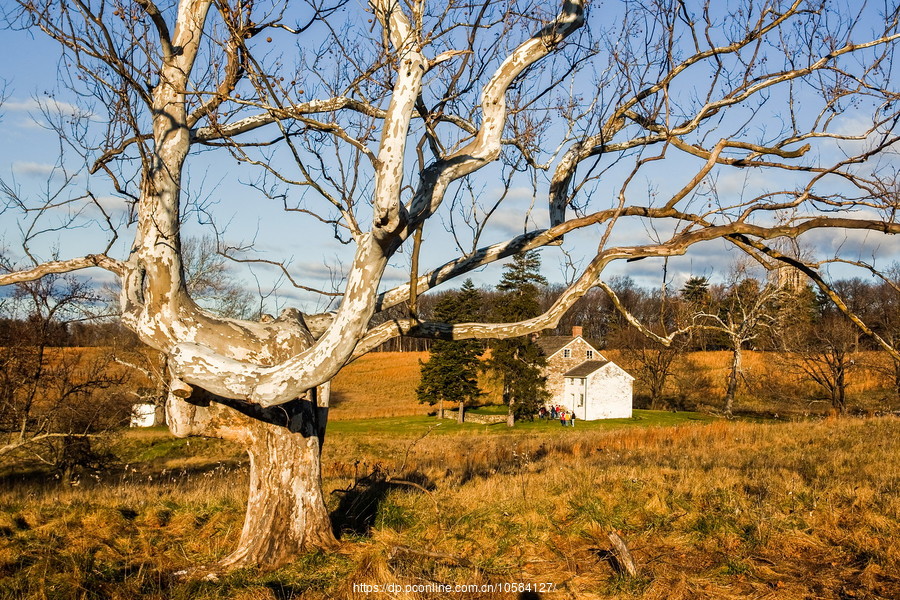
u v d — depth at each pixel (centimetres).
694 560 797
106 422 1667
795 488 1061
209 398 705
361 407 5397
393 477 1126
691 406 4991
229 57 609
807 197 608
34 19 502
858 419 2558
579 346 5272
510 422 4319
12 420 1573
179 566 759
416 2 503
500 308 4341
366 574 688
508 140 750
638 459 1700
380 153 489
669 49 599
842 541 834
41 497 1181
